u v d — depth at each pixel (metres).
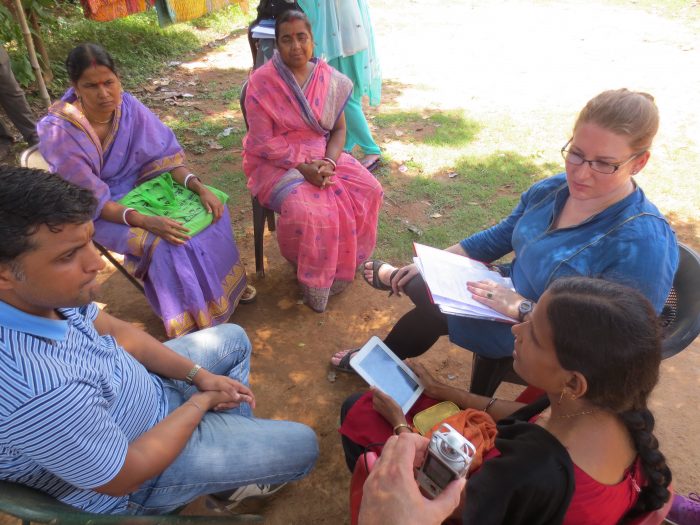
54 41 6.89
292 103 3.05
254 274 3.65
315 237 3.04
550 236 2.05
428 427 1.89
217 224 2.99
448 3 10.06
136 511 1.71
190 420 1.71
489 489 1.15
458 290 2.13
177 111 5.73
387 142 5.21
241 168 4.74
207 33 8.13
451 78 6.81
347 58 4.36
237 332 2.29
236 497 1.99
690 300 2.15
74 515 1.27
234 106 5.90
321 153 3.21
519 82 6.68
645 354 1.12
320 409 2.77
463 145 5.18
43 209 1.19
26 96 5.68
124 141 2.83
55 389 1.28
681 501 2.12
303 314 3.36
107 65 2.55
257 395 2.82
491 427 1.73
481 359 2.33
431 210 4.27
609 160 1.77
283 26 2.91
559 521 1.16
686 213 4.17
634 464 1.24
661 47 7.78
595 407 1.21
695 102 6.03
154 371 1.98
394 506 1.11
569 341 1.15
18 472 1.37
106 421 1.42
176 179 3.06
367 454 1.66
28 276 1.24
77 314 1.57
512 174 4.71
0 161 4.65
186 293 2.82
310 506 2.33
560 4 9.92
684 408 2.78
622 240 1.85
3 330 1.26
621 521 1.29
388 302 3.47
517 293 2.12
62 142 2.59
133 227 2.73
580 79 6.75
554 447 1.16
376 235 3.59
